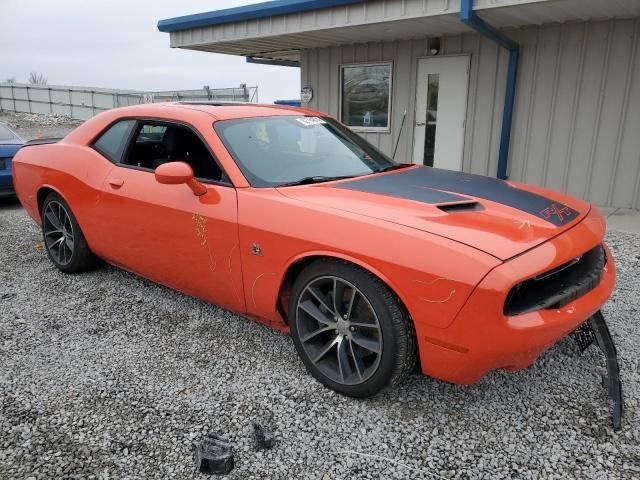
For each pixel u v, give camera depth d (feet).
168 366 9.80
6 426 8.02
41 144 15.64
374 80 30.81
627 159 23.22
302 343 9.21
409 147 30.14
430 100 28.71
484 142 27.27
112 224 12.25
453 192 9.45
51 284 14.10
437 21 23.34
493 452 7.45
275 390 8.98
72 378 9.39
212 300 10.88
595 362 9.87
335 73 32.35
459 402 8.64
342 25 24.66
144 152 12.30
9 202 26.96
